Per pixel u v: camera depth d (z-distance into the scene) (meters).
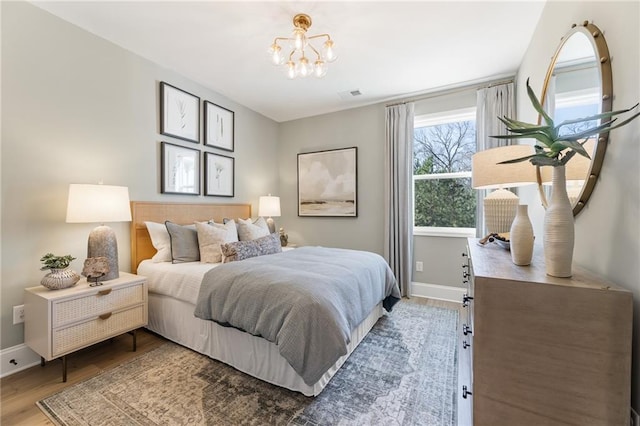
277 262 2.27
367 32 2.28
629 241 0.93
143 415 1.48
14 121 1.92
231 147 3.73
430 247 3.52
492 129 3.08
